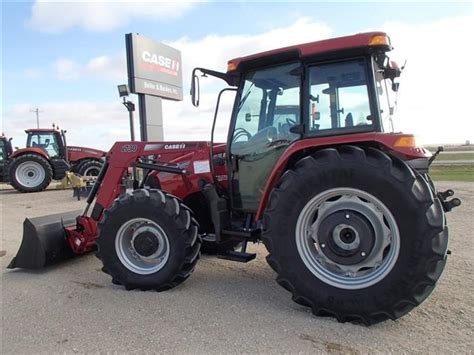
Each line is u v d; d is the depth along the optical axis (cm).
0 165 1433
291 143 355
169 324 311
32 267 450
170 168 430
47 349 280
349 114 336
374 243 305
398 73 393
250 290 381
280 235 323
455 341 274
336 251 315
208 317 321
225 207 406
